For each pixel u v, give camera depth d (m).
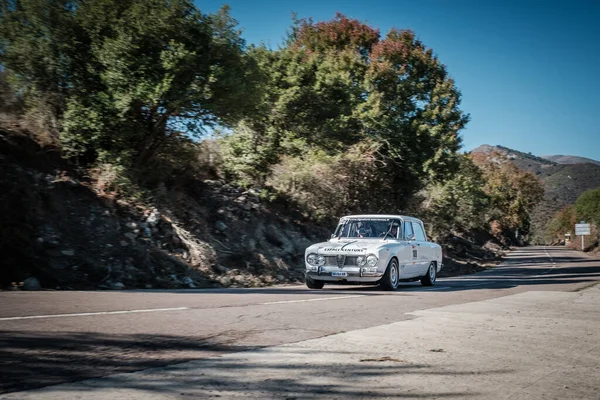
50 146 15.20
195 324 5.75
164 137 16.80
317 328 5.75
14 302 7.36
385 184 29.02
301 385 3.46
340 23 35.44
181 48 14.48
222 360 4.11
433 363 4.17
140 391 3.24
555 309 7.98
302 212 23.56
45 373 3.59
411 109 30.62
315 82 23.84
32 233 11.91
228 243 17.38
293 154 23.52
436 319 6.69
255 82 16.84
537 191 92.06
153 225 15.03
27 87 15.30
